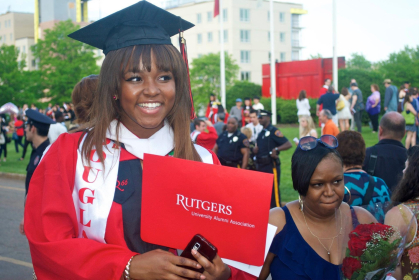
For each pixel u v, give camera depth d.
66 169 1.60
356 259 1.86
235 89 38.84
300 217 2.18
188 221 1.56
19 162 14.45
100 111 1.67
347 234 1.98
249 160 6.88
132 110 1.65
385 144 3.82
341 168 2.07
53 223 1.54
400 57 42.91
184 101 1.79
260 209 1.51
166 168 1.57
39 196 1.59
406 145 10.59
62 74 44.78
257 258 1.53
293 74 29.98
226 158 6.93
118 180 1.62
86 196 1.58
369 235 1.86
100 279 1.46
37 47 45.66
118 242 1.56
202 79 52.66
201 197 1.54
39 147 3.94
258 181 1.51
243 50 67.06
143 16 1.72
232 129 6.93
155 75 1.66
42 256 1.50
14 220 6.97
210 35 67.88
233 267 1.68
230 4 65.62
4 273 4.66
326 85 15.09
